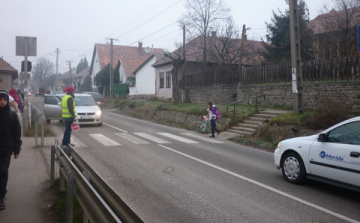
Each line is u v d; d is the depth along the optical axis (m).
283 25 27.38
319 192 6.55
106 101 36.28
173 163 8.94
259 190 6.62
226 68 27.98
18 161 8.45
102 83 47.84
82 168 5.23
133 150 10.73
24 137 12.70
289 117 13.62
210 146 12.38
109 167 8.20
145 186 6.66
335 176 6.18
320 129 11.80
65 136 10.33
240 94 21.81
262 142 13.22
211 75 25.52
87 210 3.44
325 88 15.61
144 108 26.05
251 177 7.67
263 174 8.02
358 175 5.74
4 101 5.01
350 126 6.18
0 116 5.02
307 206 5.70
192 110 19.98
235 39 30.02
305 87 16.69
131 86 43.59
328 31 22.67
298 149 7.01
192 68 31.33
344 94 14.66
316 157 6.58
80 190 3.74
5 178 5.03
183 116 20.34
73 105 10.32
